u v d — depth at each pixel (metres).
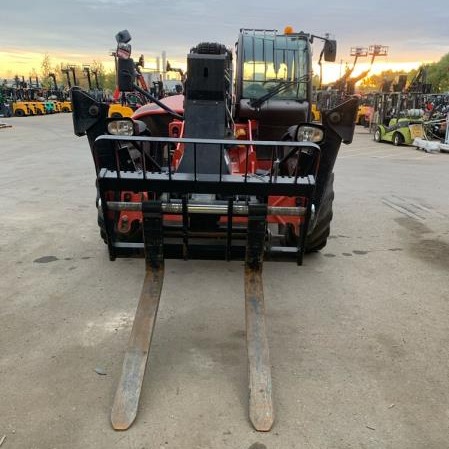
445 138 15.44
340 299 3.87
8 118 26.81
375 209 6.83
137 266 4.42
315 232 4.46
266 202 3.04
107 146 3.52
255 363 2.64
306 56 5.12
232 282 4.14
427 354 3.10
